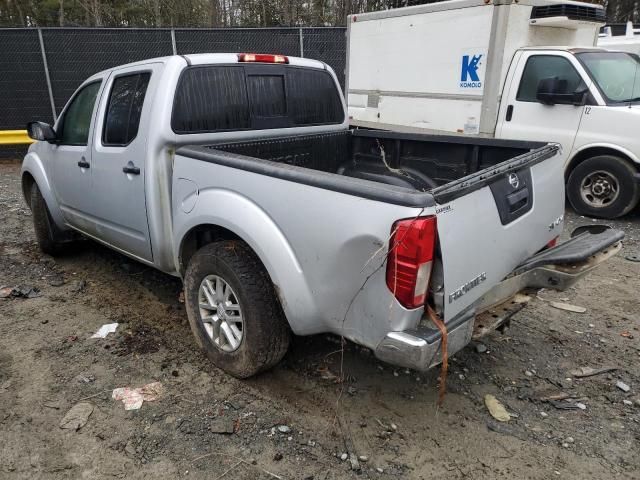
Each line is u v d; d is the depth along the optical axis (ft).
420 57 26.73
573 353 12.05
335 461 8.69
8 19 76.84
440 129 26.61
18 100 36.76
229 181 9.88
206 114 11.89
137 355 11.67
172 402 10.07
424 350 7.59
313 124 14.46
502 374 11.16
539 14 23.38
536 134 23.63
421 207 7.32
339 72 39.60
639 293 15.38
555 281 9.62
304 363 11.37
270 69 13.10
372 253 7.82
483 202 8.53
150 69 11.75
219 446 8.96
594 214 23.44
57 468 8.46
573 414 9.95
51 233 16.88
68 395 10.25
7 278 15.89
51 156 15.52
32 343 12.14
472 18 23.89
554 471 8.55
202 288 10.94
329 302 8.71
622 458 8.84
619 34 50.08
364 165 15.25
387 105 29.27
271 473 8.41
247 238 9.50
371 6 66.69
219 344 10.85
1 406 9.92
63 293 14.89
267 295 9.84
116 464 8.57
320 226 8.43
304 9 66.49
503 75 23.89
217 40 37.96
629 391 10.64
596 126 22.18
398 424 9.57
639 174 21.88
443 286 7.78
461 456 8.84
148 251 12.28
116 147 12.46
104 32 36.52
